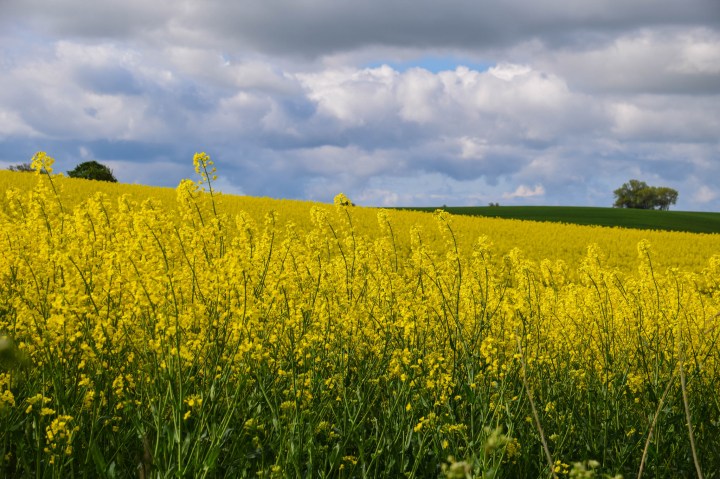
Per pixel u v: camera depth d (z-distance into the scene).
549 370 6.72
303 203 41.91
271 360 5.46
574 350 7.48
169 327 4.44
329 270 7.41
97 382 4.61
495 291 7.08
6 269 6.00
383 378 5.92
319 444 4.77
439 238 27.31
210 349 4.80
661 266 26.17
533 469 5.35
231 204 36.03
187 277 5.57
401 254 21.22
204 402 4.29
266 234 6.68
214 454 3.94
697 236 38.56
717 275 8.49
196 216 6.21
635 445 5.51
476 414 5.52
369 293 7.43
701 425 5.89
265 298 5.68
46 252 5.52
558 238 32.91
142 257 5.38
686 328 7.29
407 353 5.42
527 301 6.46
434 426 4.87
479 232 32.28
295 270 6.98
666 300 8.27
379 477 4.85
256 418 4.69
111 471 4.09
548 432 5.68
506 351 6.29
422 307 6.16
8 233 6.42
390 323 6.17
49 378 4.52
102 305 5.04
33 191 6.60
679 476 5.50
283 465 4.32
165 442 4.17
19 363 1.36
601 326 7.54
